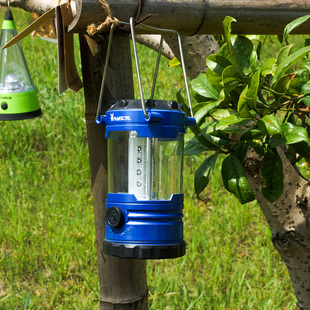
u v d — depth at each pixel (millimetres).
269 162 2488
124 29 2217
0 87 3170
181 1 2338
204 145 2566
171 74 10766
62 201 7273
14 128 8797
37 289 5941
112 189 2342
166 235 2166
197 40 3096
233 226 7113
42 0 3043
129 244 2148
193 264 6363
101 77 2594
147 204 2156
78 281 6031
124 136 2271
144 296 2900
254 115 2486
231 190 2441
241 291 5938
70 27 2242
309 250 3230
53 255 6359
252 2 2484
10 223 6812
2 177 7695
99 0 2139
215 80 2572
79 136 8695
